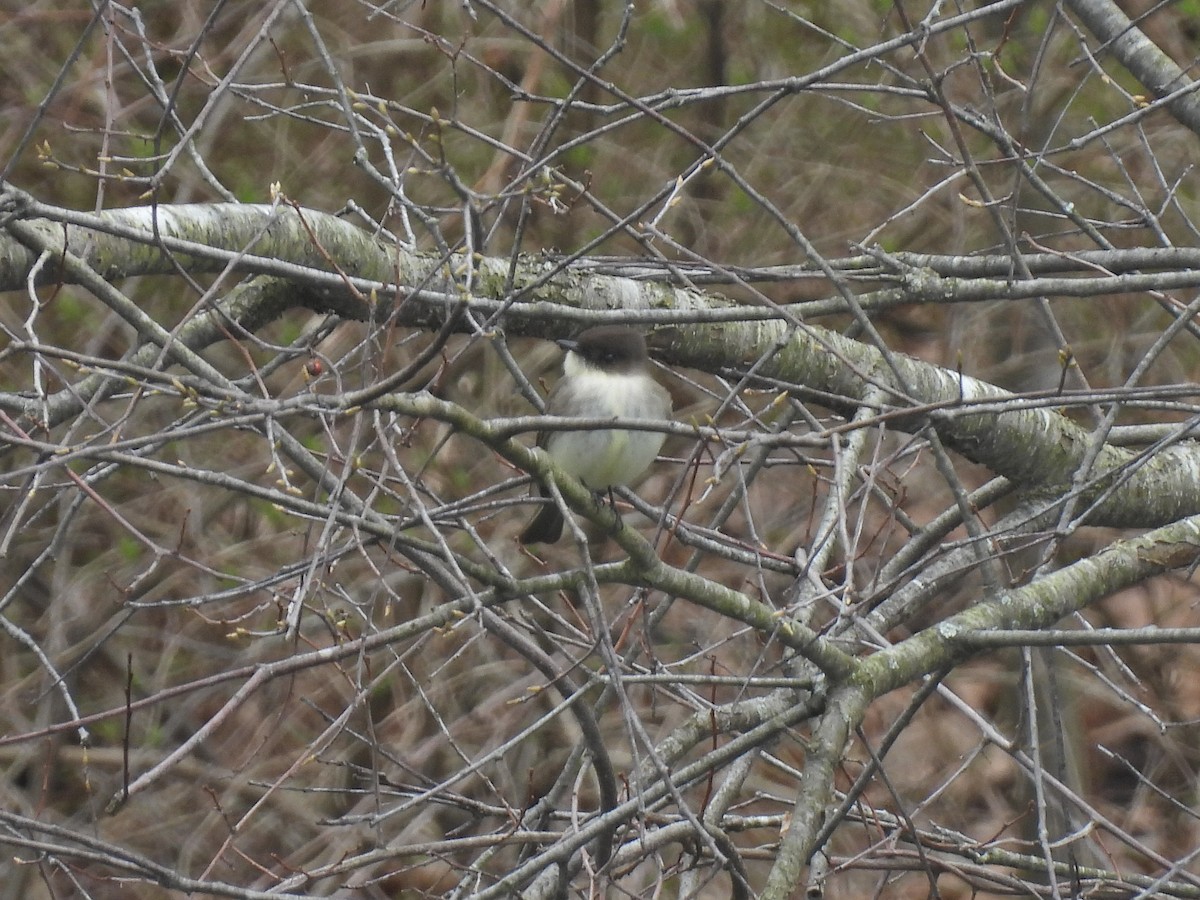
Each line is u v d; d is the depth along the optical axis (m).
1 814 6.26
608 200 16.73
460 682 14.88
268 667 5.86
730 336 9.59
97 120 15.09
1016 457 9.59
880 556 7.79
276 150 16.25
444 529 11.48
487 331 6.88
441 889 13.66
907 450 7.80
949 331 16.03
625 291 9.57
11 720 14.73
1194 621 15.91
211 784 14.35
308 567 6.83
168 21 16.55
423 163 14.60
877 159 17.27
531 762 14.29
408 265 9.18
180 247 7.27
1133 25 8.92
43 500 14.56
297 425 15.25
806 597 7.92
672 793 6.05
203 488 15.39
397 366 14.66
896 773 15.62
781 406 12.20
